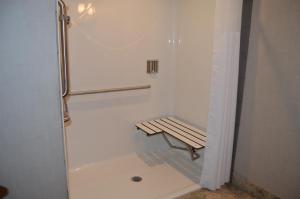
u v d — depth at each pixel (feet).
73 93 7.19
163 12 8.34
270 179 5.99
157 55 8.55
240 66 6.29
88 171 7.81
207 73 7.60
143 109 8.67
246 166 6.53
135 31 7.91
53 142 3.60
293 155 5.40
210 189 6.71
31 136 3.42
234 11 5.62
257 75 5.92
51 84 3.42
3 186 3.37
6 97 3.17
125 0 7.55
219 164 6.50
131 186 7.16
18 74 3.18
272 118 5.73
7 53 3.08
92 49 7.30
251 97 6.14
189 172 7.88
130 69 8.09
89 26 7.13
